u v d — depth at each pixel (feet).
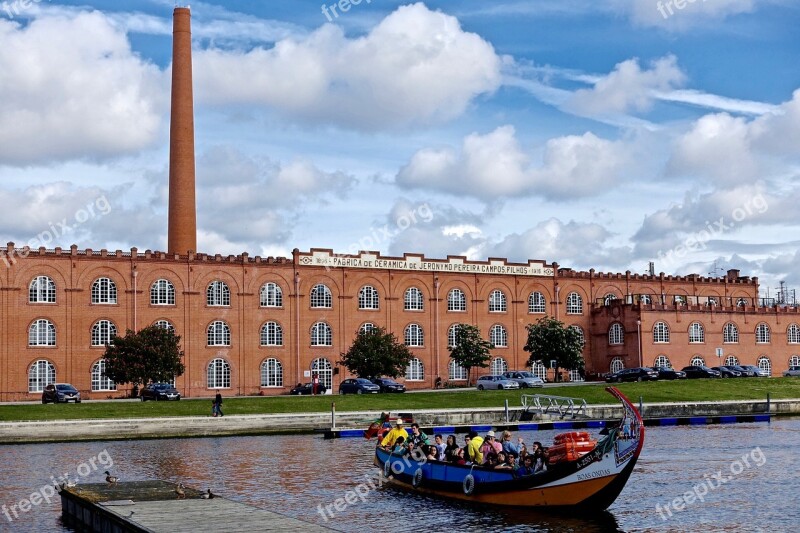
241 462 182.70
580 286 418.51
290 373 359.25
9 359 316.19
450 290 391.86
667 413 279.49
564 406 278.05
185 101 380.78
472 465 139.33
